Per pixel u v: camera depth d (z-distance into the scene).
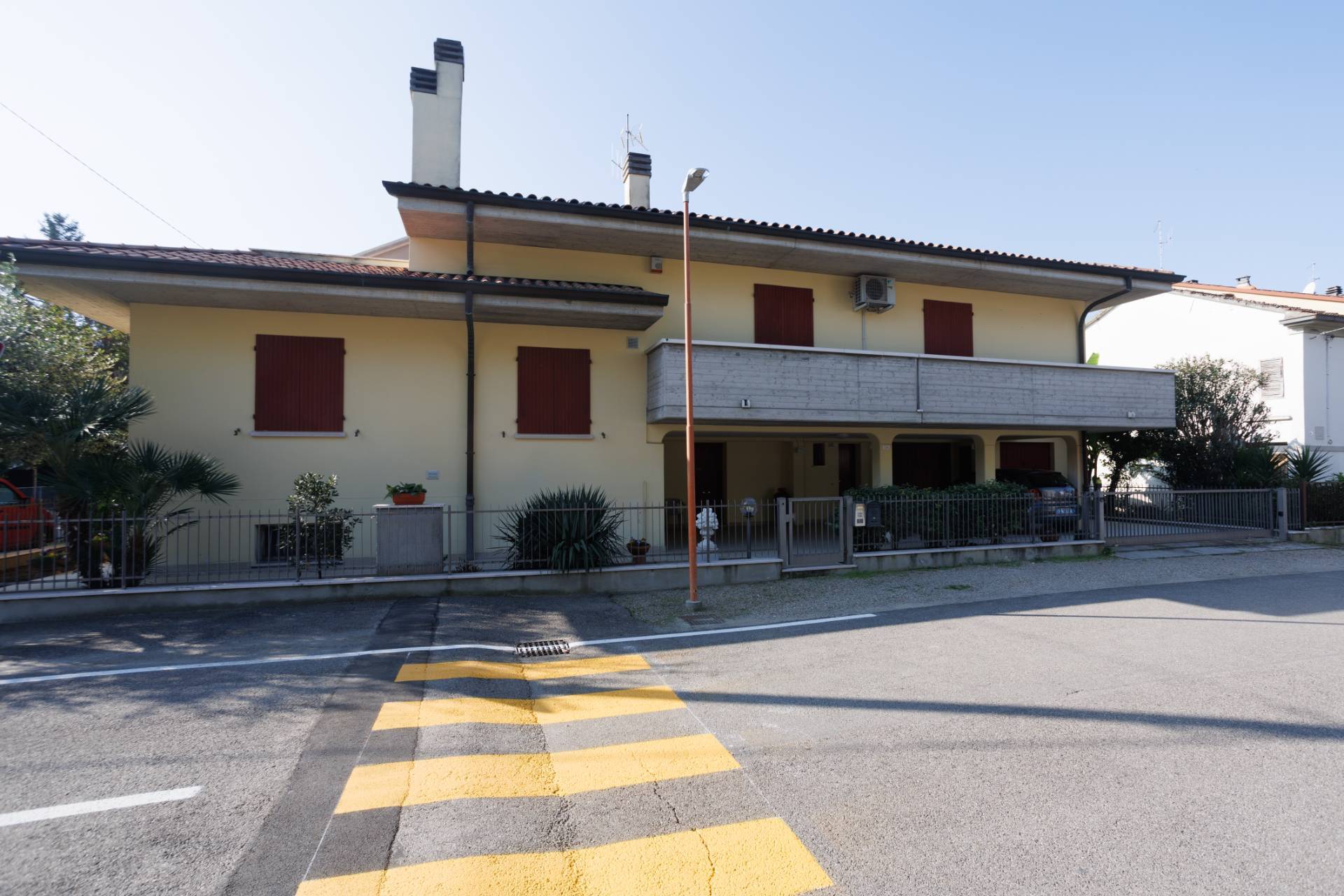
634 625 7.88
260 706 5.09
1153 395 14.73
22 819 3.47
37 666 6.06
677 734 4.68
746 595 9.52
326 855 3.16
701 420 11.77
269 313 10.84
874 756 4.27
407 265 13.57
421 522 9.30
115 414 8.73
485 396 11.75
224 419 10.58
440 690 5.52
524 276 12.26
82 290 9.68
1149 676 5.80
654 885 2.96
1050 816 3.50
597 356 12.35
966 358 13.26
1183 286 22.89
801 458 17.66
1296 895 2.83
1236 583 10.18
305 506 9.54
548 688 5.71
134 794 3.75
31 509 10.18
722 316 13.30
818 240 12.63
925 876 2.98
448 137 12.01
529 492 11.87
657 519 12.45
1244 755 4.24
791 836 3.34
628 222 11.57
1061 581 10.34
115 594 7.97
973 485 13.27
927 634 7.32
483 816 3.53
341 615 7.99
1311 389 17.19
